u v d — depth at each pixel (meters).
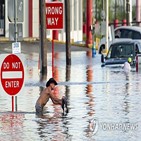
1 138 28.38
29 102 39.81
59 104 36.62
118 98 41.56
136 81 52.28
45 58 57.78
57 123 32.16
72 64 71.25
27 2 104.38
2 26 101.50
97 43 100.75
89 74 58.44
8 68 34.81
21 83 35.12
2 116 34.47
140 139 28.02
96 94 43.72
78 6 118.00
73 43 108.12
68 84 50.12
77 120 32.97
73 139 28.08
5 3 101.56
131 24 112.06
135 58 64.69
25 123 32.19
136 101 40.09
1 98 41.88
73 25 115.00
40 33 57.72
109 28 88.69
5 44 93.06
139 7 117.75
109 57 66.75
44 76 56.31
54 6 56.62
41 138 28.36
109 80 52.97
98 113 35.22
